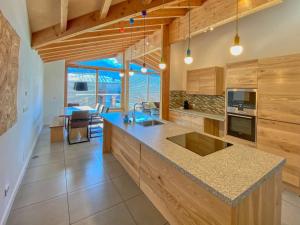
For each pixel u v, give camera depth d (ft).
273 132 8.30
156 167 6.24
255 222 3.58
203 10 11.55
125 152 9.35
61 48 15.02
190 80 15.89
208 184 3.24
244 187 3.15
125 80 25.57
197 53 16.31
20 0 7.77
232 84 10.60
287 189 7.80
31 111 11.71
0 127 5.17
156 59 25.04
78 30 9.45
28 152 10.36
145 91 29.99
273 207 4.07
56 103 21.47
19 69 7.91
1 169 5.47
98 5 8.71
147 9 9.26
